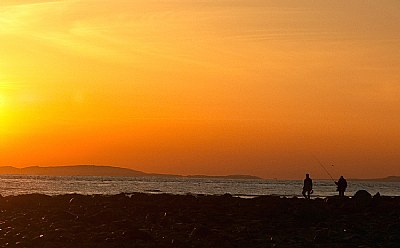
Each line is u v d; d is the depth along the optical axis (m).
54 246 17.81
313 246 18.30
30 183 144.25
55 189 98.62
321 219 24.58
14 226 21.88
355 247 18.20
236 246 18.31
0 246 17.89
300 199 31.86
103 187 119.62
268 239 19.53
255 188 133.00
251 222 23.39
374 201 28.92
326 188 138.75
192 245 18.25
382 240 19.48
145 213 25.94
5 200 31.08
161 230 21.08
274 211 26.03
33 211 26.53
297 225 22.86
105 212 23.94
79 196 33.88
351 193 93.44
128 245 18.03
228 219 24.00
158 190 102.25
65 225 21.75
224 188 127.44
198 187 133.88
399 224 22.27
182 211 26.22
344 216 25.45
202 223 23.03
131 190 99.44
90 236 19.36
